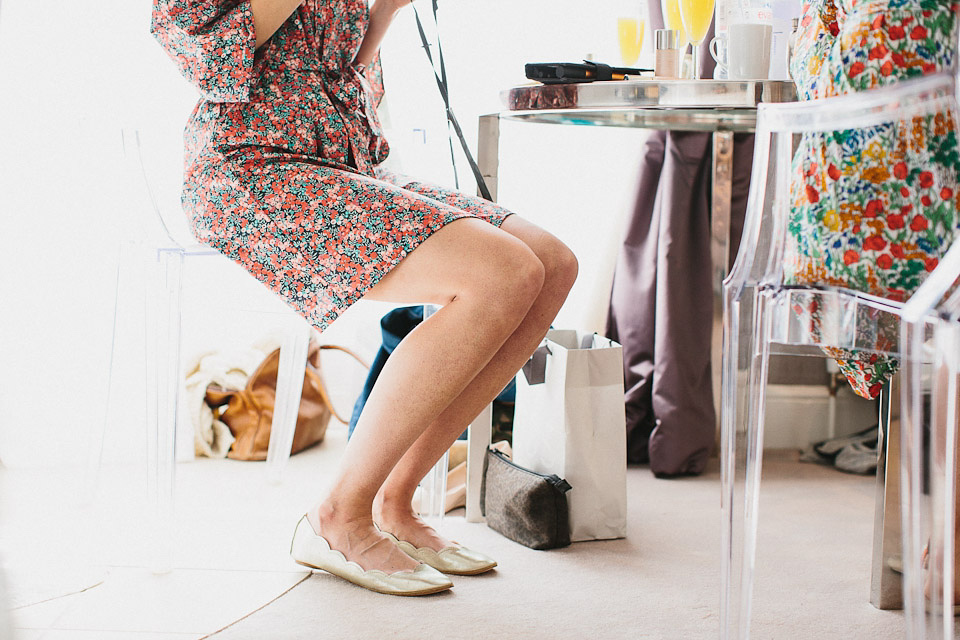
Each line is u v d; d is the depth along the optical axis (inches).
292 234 61.6
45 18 88.3
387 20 73.8
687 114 75.7
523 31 99.0
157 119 91.9
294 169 62.6
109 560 66.7
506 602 59.7
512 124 100.7
